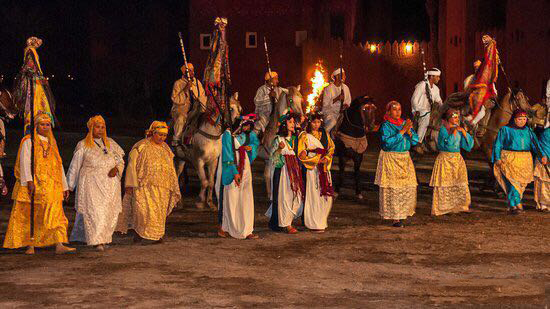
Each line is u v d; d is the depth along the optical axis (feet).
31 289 27.40
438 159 44.60
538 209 46.32
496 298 26.40
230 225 37.68
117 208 34.76
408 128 40.60
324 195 39.17
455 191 44.68
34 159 33.24
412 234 38.83
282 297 26.45
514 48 87.92
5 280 28.78
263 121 50.01
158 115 162.40
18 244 33.55
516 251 34.60
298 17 114.93
